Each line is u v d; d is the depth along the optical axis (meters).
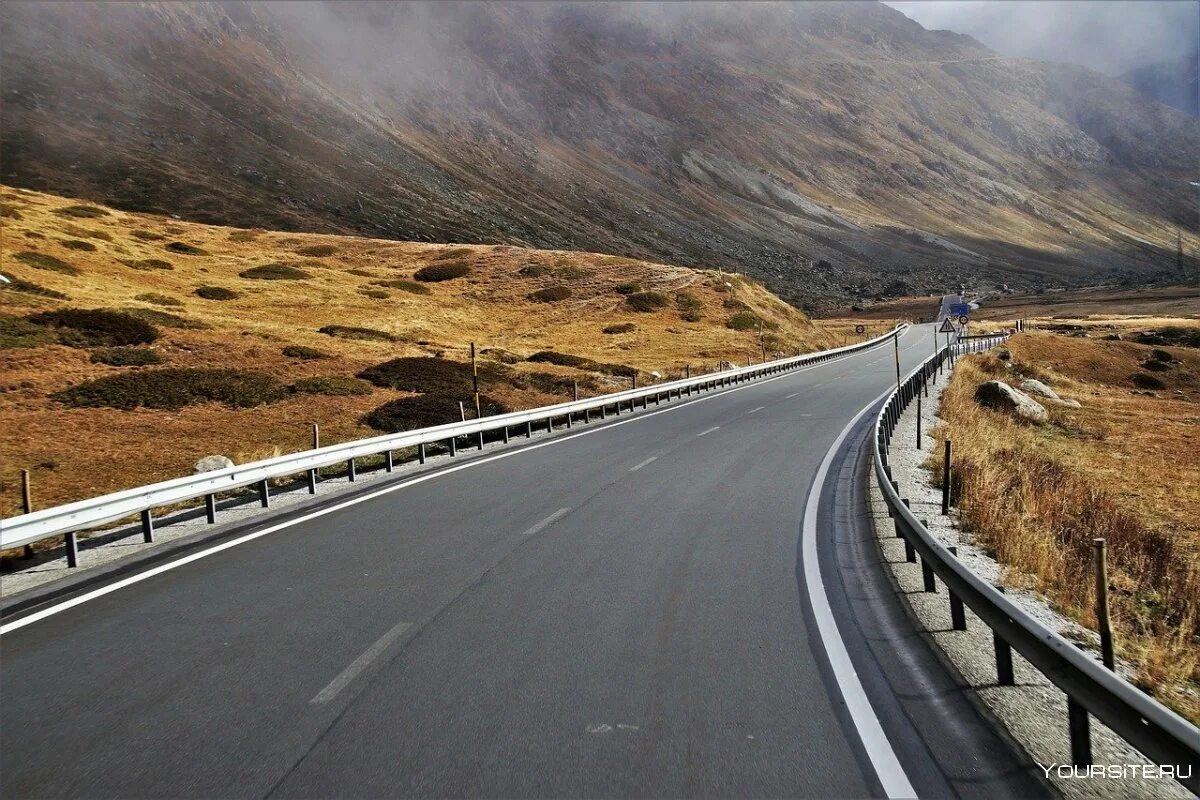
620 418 25.22
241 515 11.64
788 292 165.62
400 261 78.31
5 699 5.12
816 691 4.97
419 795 3.80
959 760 4.07
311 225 125.75
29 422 22.23
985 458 15.15
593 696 4.93
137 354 31.47
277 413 25.50
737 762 4.07
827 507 11.17
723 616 6.51
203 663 5.67
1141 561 10.45
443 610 6.79
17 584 8.30
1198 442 26.56
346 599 7.21
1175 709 4.93
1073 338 62.12
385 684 5.18
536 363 41.56
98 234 64.44
